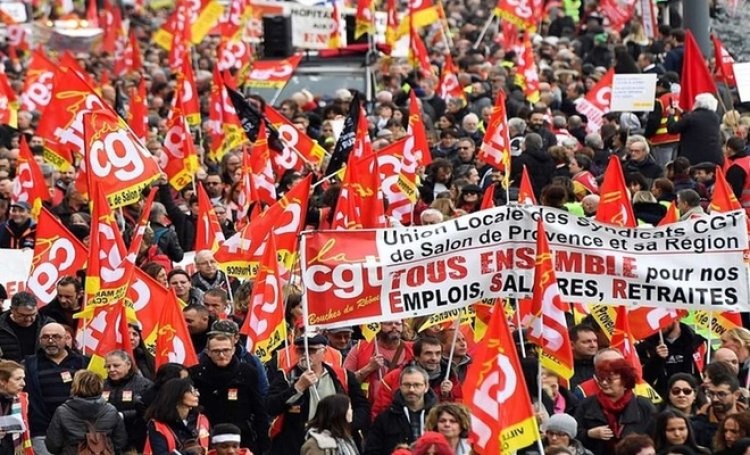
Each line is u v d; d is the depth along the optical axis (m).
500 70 67.38
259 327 31.84
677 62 66.12
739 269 30.48
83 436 30.47
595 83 64.19
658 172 49.84
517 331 32.94
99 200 34.12
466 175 48.34
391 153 44.91
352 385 31.42
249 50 78.75
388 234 30.42
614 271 30.53
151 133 56.97
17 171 47.22
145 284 35.00
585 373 32.72
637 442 27.12
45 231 37.19
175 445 29.39
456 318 31.12
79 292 36.22
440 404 27.61
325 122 57.69
